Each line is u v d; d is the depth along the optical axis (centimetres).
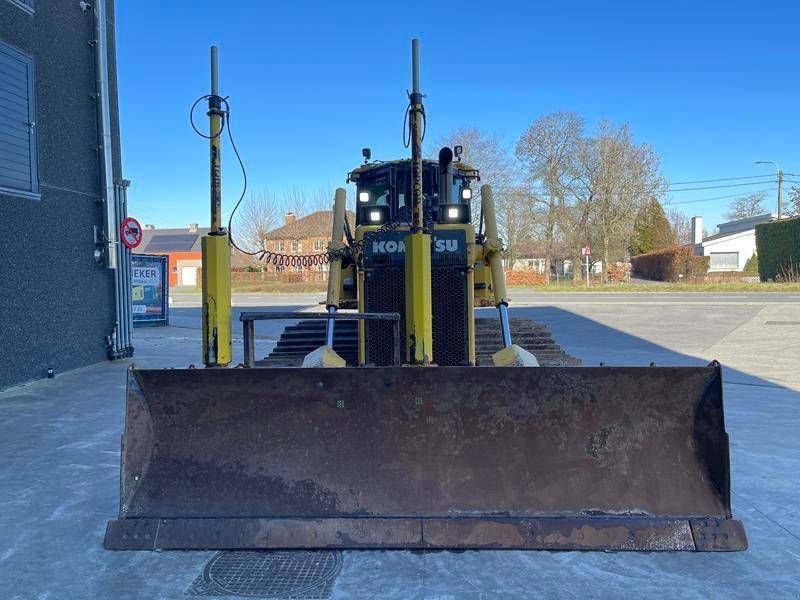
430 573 338
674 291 2905
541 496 370
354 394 383
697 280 3881
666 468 373
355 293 707
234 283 4403
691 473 372
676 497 369
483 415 379
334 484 375
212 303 481
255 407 387
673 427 377
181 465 382
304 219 5219
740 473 507
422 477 375
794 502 445
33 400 764
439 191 632
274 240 5031
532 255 5200
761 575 335
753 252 5278
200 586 327
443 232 590
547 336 804
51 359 927
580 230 4191
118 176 1112
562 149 4144
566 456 375
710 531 361
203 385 385
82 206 1012
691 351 1242
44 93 907
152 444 386
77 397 782
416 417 381
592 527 359
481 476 374
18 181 845
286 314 443
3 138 815
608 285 3388
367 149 727
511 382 378
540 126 4153
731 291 2778
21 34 856
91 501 446
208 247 484
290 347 779
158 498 377
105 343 1085
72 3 983
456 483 373
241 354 1198
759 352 1221
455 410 380
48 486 475
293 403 386
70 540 383
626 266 4225
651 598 313
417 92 491
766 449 575
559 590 321
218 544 360
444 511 367
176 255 6400
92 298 1044
